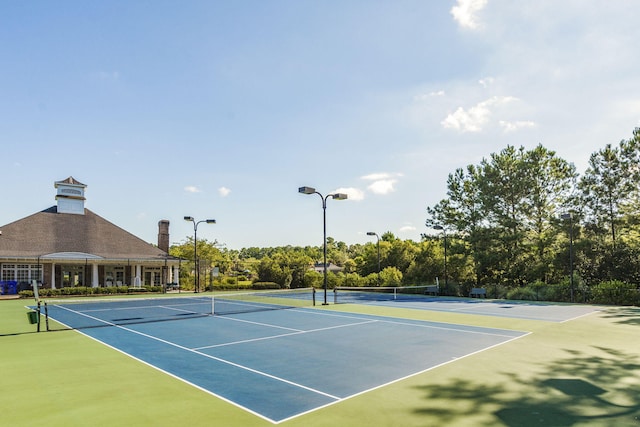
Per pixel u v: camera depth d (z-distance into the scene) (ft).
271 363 32.17
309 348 38.06
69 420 20.22
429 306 81.35
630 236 107.76
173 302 90.43
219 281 153.48
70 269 132.57
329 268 282.36
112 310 72.49
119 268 140.67
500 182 121.60
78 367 30.78
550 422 20.12
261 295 115.85
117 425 19.60
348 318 60.75
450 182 134.51
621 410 21.76
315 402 23.00
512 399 23.50
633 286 91.25
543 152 118.83
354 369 30.35
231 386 26.00
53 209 142.92
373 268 180.96
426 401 23.17
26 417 20.59
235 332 47.24
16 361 32.73
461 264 126.21
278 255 179.11
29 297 104.73
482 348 38.22
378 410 21.75
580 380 27.40
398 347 38.63
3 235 126.31
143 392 24.71
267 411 21.57
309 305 82.69
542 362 32.63
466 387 25.85
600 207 108.37
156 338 43.16
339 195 81.51
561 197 117.80
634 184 103.50
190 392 24.73
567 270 107.45
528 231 120.67
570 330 49.37
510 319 60.03
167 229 156.97
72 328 50.26
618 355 35.35
